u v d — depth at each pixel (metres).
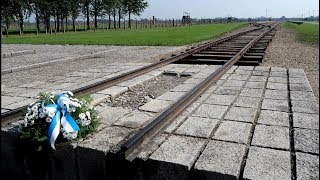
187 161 3.76
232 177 3.47
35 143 4.41
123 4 73.44
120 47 20.03
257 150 4.15
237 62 11.94
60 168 4.38
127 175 3.93
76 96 6.59
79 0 59.22
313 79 9.41
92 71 10.82
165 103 6.65
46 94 4.64
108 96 7.07
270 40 22.80
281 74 9.71
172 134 4.71
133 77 9.27
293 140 4.50
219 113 5.78
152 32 40.91
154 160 3.82
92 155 4.14
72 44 23.30
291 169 3.65
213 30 42.88
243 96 7.07
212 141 4.45
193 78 9.38
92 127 4.71
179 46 19.88
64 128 4.22
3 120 4.99
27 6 45.59
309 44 20.80
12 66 12.04
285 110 5.97
